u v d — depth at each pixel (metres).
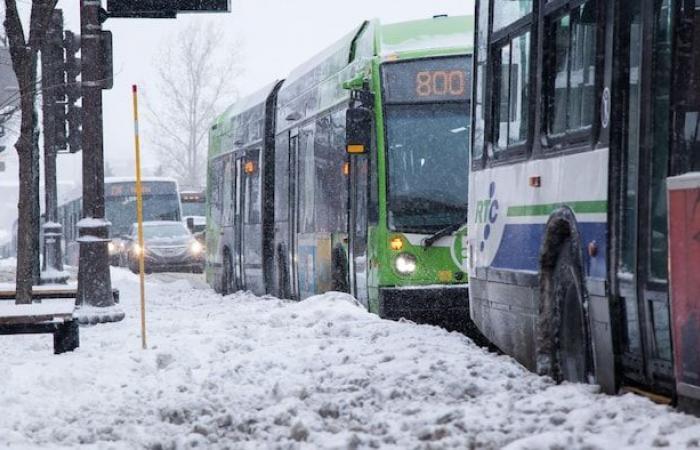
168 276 59.88
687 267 10.16
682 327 10.27
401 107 24.91
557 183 13.83
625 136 12.01
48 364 18.17
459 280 24.36
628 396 11.11
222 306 30.11
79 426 12.88
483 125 17.55
